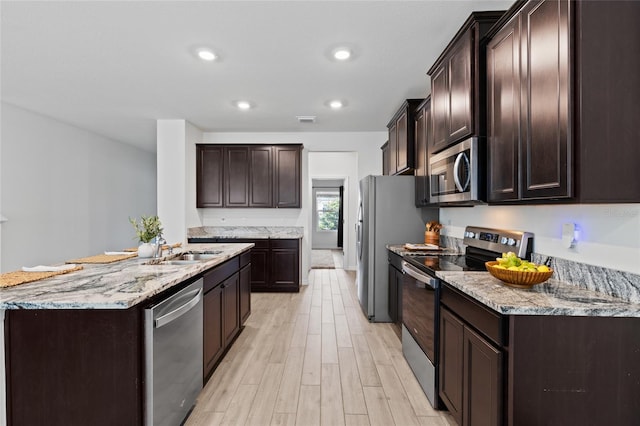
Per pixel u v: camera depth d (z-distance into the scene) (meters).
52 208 4.42
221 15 2.04
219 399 2.12
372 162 5.20
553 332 1.27
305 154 5.23
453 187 2.19
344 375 2.43
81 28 2.18
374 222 3.57
